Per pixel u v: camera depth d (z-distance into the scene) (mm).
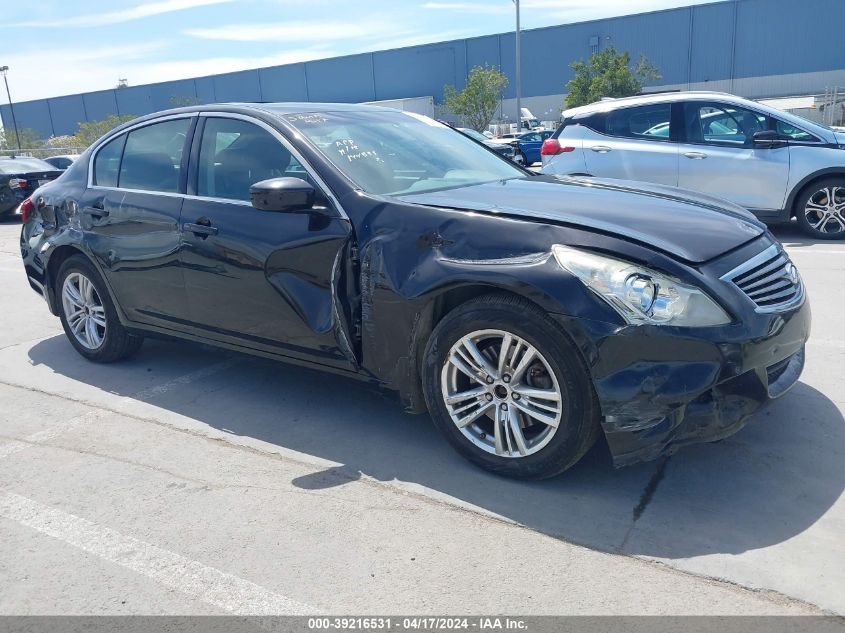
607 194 3717
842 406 3814
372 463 3482
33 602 2572
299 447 3689
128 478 3434
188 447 3740
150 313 4488
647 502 3027
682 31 47344
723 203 3816
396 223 3342
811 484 3105
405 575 2621
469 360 3232
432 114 47844
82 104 67938
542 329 2930
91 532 2986
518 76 34906
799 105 27562
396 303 3307
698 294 2836
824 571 2543
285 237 3656
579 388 2924
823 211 8266
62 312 5160
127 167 4617
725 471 3236
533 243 3016
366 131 4160
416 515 3010
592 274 2859
